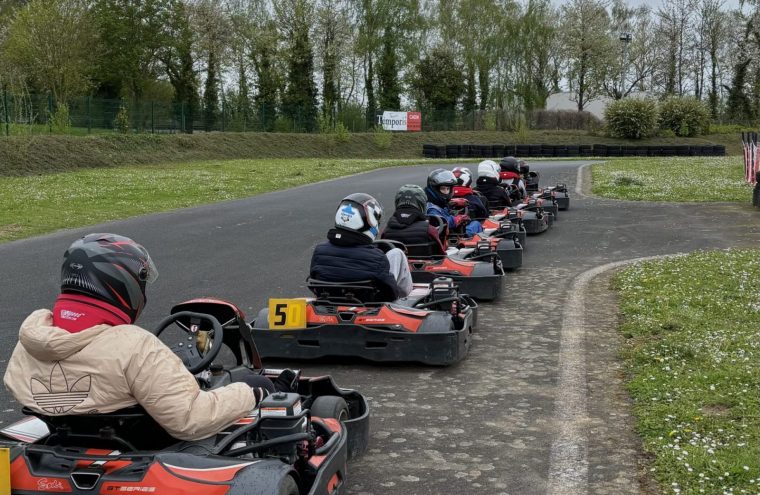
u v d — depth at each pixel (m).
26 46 40.19
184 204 19.38
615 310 8.32
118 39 53.03
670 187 22.44
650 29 73.81
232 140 42.09
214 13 55.03
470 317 7.01
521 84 71.62
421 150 50.31
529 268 11.11
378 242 7.63
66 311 3.26
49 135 31.44
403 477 4.35
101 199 20.00
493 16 69.19
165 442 3.48
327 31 59.44
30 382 3.26
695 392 5.40
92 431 3.30
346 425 4.36
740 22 67.88
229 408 3.44
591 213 17.62
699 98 71.31
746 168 24.20
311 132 52.16
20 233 14.19
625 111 54.97
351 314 6.54
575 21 68.12
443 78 63.03
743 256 11.11
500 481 4.28
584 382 5.95
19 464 3.15
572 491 4.12
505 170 15.93
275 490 2.91
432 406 5.52
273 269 10.99
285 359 6.72
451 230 10.88
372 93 65.00
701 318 7.53
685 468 4.20
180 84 55.91
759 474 4.08
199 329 4.19
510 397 5.67
